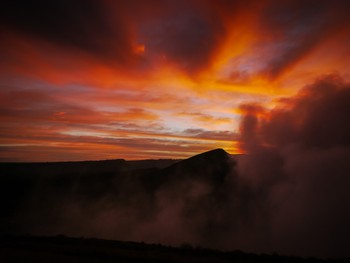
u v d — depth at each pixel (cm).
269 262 1864
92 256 1839
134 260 1752
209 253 2052
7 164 14975
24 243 2270
